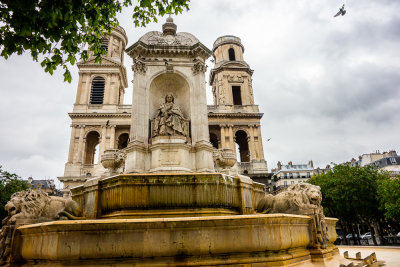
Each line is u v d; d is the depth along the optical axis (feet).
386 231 171.32
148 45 52.65
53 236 21.25
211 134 184.03
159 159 44.62
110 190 35.73
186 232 22.17
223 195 36.47
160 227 21.91
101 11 26.07
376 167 132.87
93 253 20.85
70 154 156.87
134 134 47.26
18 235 25.77
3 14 21.52
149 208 34.06
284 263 23.17
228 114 175.73
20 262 24.95
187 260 21.81
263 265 22.54
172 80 55.01
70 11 22.03
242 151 192.13
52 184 276.62
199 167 46.62
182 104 54.75
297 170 305.73
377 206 120.57
